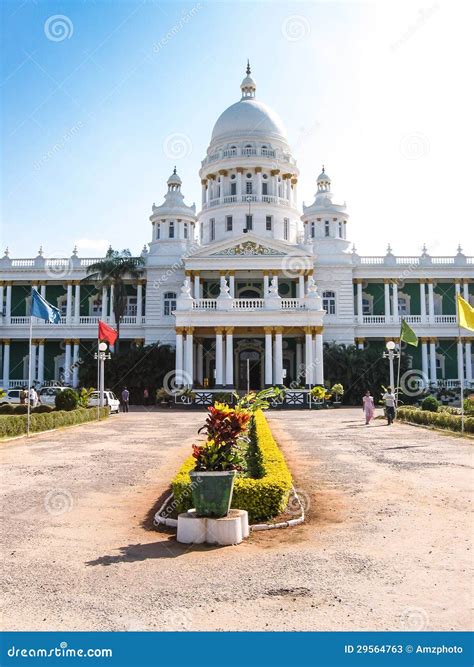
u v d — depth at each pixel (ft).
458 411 119.03
